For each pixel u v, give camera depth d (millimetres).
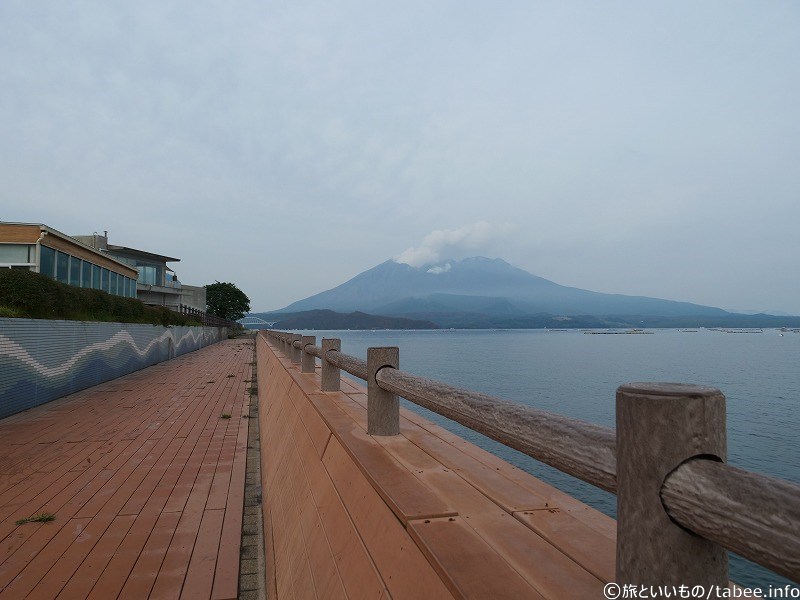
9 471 5359
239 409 9195
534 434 1135
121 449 6301
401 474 1919
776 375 28250
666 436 740
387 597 1394
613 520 1496
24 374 8719
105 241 37219
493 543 1323
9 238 15367
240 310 75688
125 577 3209
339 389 4215
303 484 2947
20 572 3258
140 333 16078
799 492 569
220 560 3445
